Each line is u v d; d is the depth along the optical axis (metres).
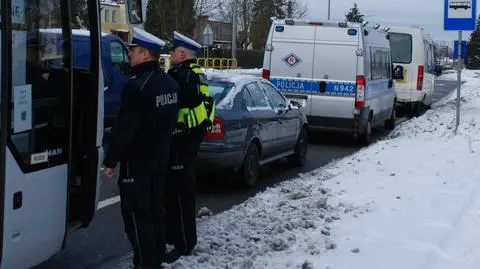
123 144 4.59
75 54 5.78
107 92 12.70
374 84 14.40
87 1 4.77
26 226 4.14
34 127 4.18
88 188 4.89
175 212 5.48
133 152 4.75
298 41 13.52
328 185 8.27
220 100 8.55
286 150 10.38
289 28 13.63
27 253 4.21
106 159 4.61
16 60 3.97
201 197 8.49
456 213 6.65
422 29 20.28
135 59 4.75
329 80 13.33
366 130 13.98
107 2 8.62
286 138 10.20
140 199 4.79
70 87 4.55
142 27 5.77
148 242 4.84
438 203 7.08
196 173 8.65
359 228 6.11
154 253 4.90
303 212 6.89
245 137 8.66
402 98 20.30
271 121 9.52
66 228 4.62
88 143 4.88
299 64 13.52
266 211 7.16
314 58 13.41
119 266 5.61
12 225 3.99
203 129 5.43
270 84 10.07
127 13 4.96
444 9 12.77
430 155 10.40
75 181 4.92
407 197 7.39
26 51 4.08
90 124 4.86
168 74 5.16
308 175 9.80
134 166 4.76
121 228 6.89
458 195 7.46
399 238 5.79
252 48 69.94
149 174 4.81
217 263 5.32
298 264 5.07
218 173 8.75
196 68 5.40
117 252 6.05
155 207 4.96
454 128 13.83
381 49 15.27
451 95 33.16
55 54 4.43
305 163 11.43
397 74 18.00
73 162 4.90
